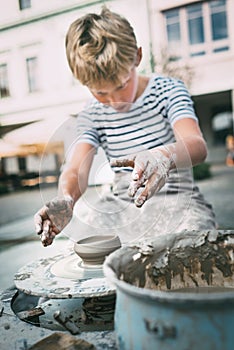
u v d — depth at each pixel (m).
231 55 7.68
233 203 3.84
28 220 4.10
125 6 6.87
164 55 6.79
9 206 5.51
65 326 0.72
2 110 9.37
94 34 1.10
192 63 7.81
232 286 0.74
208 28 7.62
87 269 0.83
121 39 1.11
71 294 0.72
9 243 3.01
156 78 1.31
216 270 0.75
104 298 0.81
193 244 0.74
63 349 0.62
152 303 0.45
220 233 0.74
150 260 0.70
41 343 0.64
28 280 0.81
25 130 6.38
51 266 0.89
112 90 1.17
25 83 8.99
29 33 8.47
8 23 8.61
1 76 9.17
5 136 6.86
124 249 0.66
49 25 8.15
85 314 0.80
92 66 1.11
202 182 6.32
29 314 0.79
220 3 7.48
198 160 1.06
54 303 0.87
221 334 0.43
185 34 7.58
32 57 8.75
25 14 8.33
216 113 10.92
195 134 1.11
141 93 1.25
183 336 0.43
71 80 8.38
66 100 8.52
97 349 0.62
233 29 7.55
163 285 0.73
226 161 10.77
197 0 7.28
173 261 0.73
